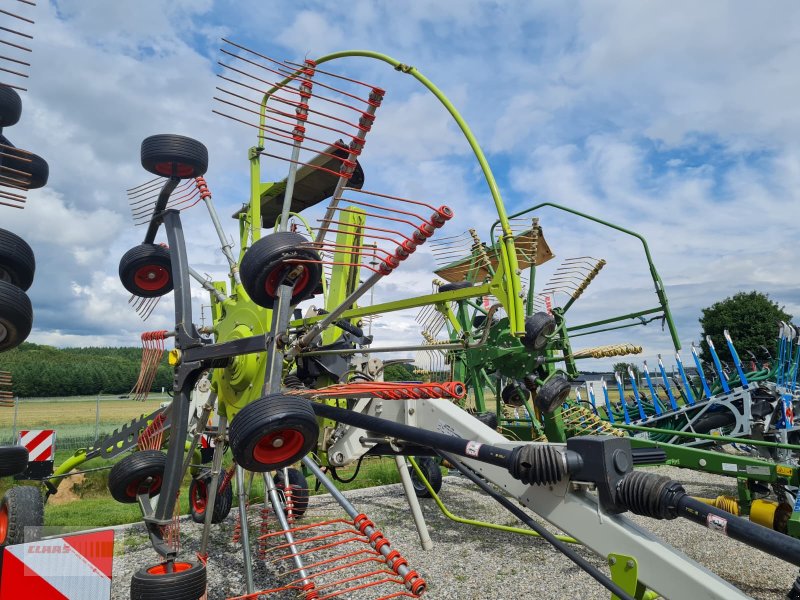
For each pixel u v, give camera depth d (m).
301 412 2.90
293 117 3.86
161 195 4.61
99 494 10.58
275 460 3.06
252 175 5.20
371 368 5.82
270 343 3.44
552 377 8.09
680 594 2.33
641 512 2.52
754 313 34.84
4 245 3.60
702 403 9.27
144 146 4.39
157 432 5.41
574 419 8.16
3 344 3.36
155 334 4.79
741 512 6.71
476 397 8.64
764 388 8.78
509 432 8.84
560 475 2.64
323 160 6.32
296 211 8.09
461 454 3.11
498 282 3.95
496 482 3.37
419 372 9.55
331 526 6.95
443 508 6.62
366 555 5.80
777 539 2.11
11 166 3.64
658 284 8.57
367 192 3.26
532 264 8.34
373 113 3.92
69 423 34.88
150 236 5.18
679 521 7.16
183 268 4.33
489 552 5.86
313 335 3.91
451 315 8.44
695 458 6.58
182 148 4.32
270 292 3.56
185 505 9.18
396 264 3.25
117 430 7.00
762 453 8.55
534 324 5.91
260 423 2.80
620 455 2.65
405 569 3.44
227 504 6.48
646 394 12.13
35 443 6.73
